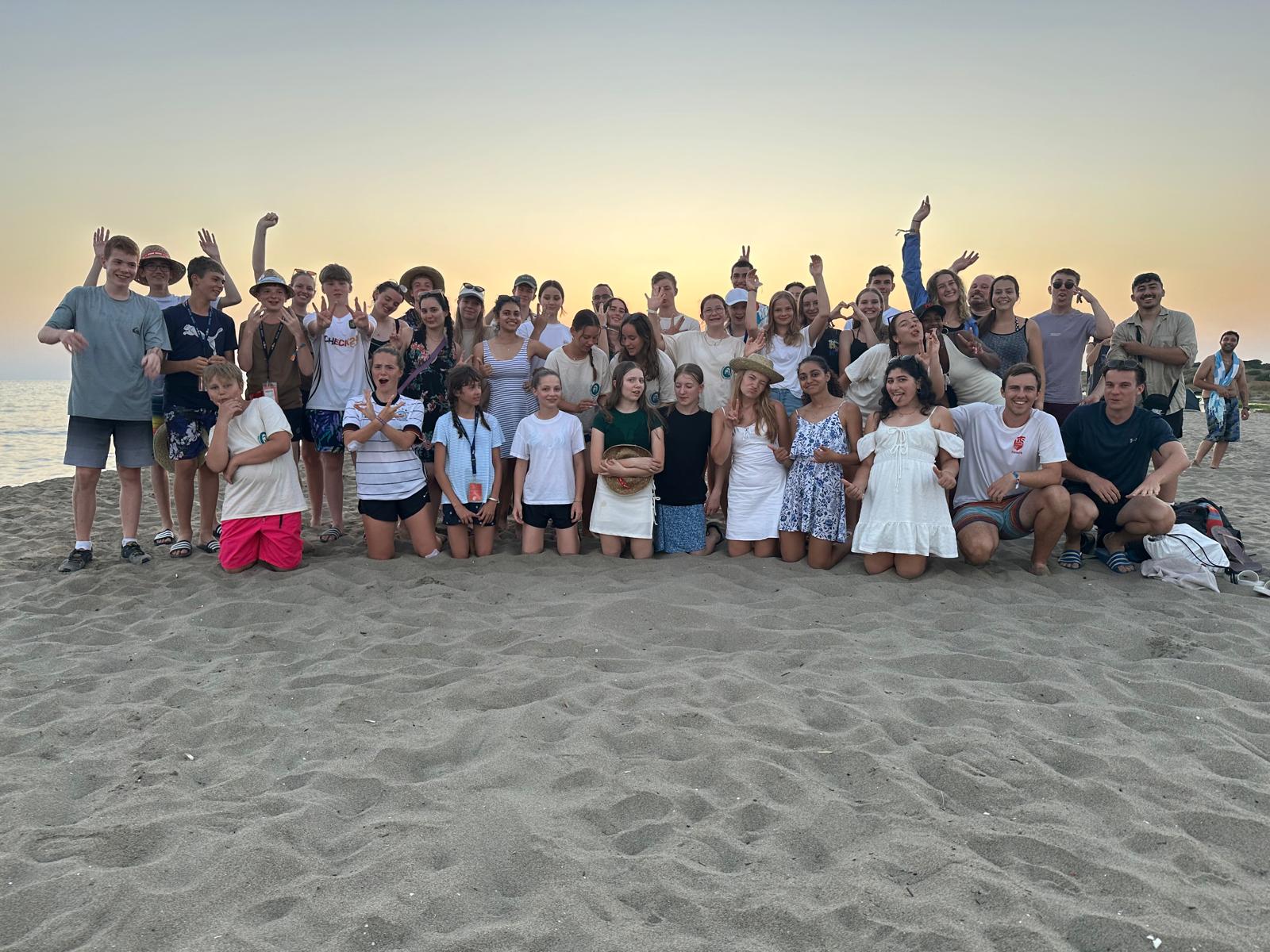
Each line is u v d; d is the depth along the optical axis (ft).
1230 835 9.14
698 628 15.94
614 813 9.61
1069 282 23.06
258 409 19.66
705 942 7.45
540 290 26.22
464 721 11.90
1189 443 55.72
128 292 20.26
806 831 9.19
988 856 8.79
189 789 10.20
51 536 25.39
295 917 7.73
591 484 22.67
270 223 24.06
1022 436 19.31
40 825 9.41
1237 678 13.28
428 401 22.54
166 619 16.69
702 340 23.65
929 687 13.05
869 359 22.17
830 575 18.93
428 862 8.58
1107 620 15.93
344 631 15.90
